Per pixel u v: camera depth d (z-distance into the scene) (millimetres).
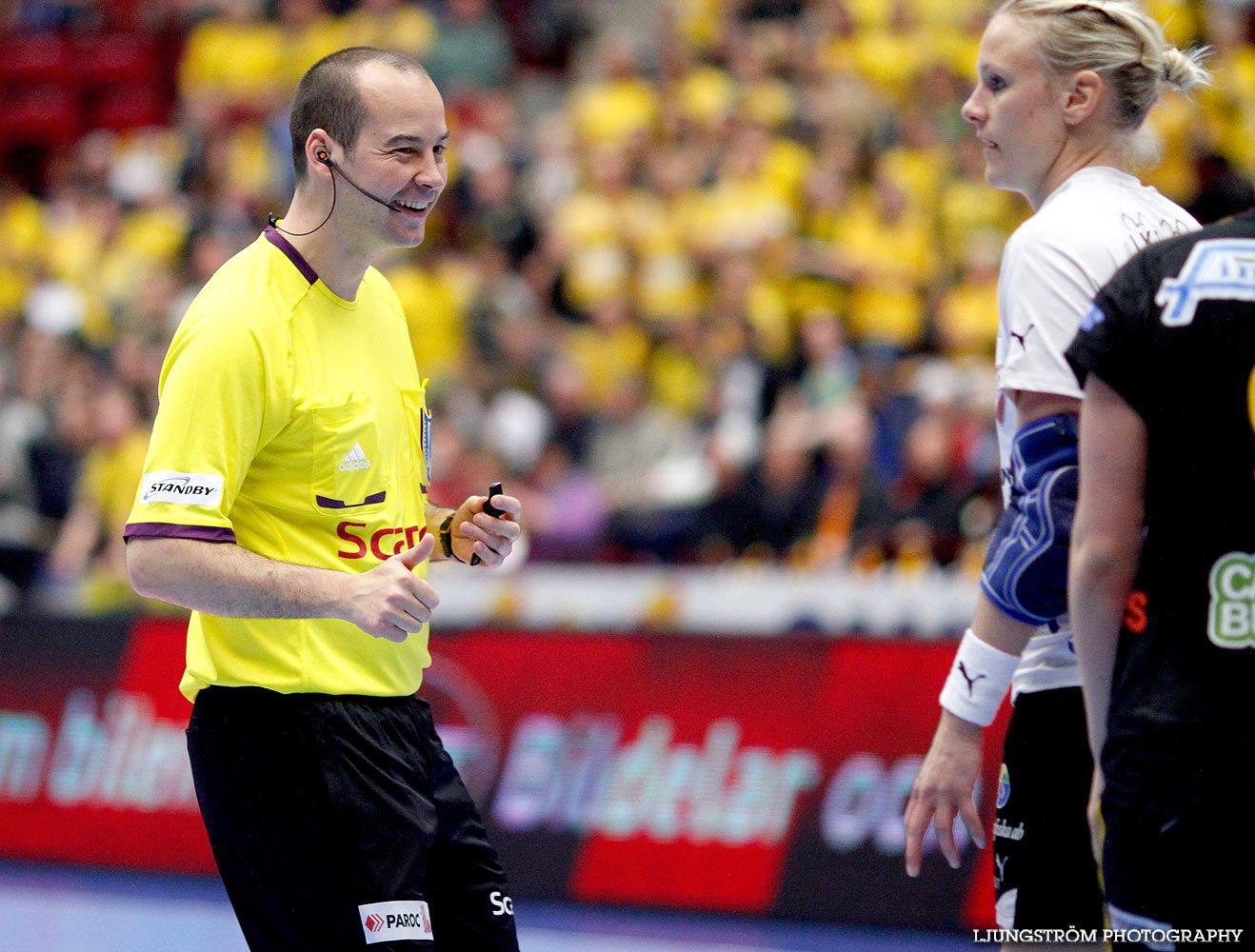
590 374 32031
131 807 24594
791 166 35656
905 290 32406
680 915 20875
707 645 21812
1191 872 7750
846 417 26281
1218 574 7848
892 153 35281
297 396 10047
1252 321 7828
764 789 20906
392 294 11281
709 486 27750
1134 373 7980
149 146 43906
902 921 19516
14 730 25562
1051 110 9766
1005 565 9281
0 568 31219
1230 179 28094
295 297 10242
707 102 38969
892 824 19969
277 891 10109
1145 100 9781
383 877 10047
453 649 23266
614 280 34250
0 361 34688
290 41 45438
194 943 20688
